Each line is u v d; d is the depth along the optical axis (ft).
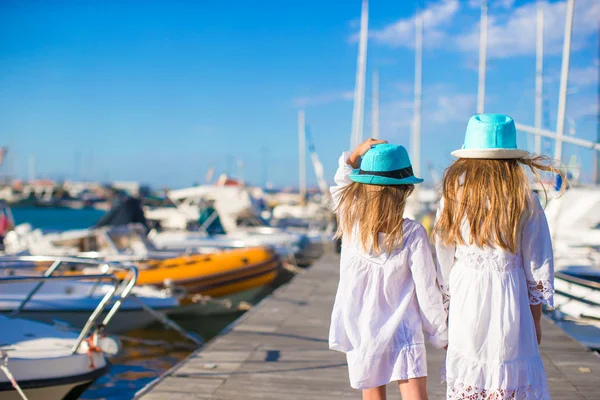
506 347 7.32
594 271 28.43
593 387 14.52
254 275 38.19
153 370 24.12
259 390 14.53
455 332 7.61
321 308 27.09
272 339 20.40
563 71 31.17
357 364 8.00
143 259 32.89
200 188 71.05
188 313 35.78
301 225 91.09
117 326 28.09
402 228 8.00
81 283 29.60
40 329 18.25
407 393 7.86
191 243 52.60
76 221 177.78
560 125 31.19
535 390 7.39
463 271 7.65
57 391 15.38
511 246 7.37
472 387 7.42
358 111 87.30
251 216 69.67
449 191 7.79
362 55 87.56
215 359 17.57
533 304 7.50
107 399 20.57
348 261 8.31
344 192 8.52
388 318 8.00
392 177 8.07
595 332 23.24
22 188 257.75
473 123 7.86
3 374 14.66
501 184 7.40
